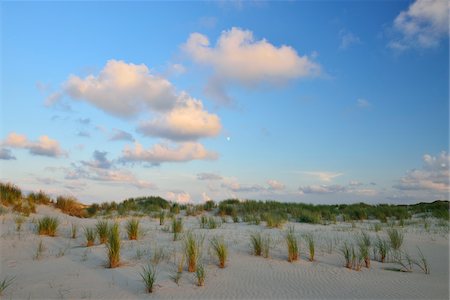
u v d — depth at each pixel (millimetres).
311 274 8195
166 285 7312
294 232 14391
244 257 9844
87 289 7035
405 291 6891
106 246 10328
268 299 6430
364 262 9359
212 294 6746
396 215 22500
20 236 11680
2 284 7125
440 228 16297
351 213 23016
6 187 18594
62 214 18453
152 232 13953
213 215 23156
